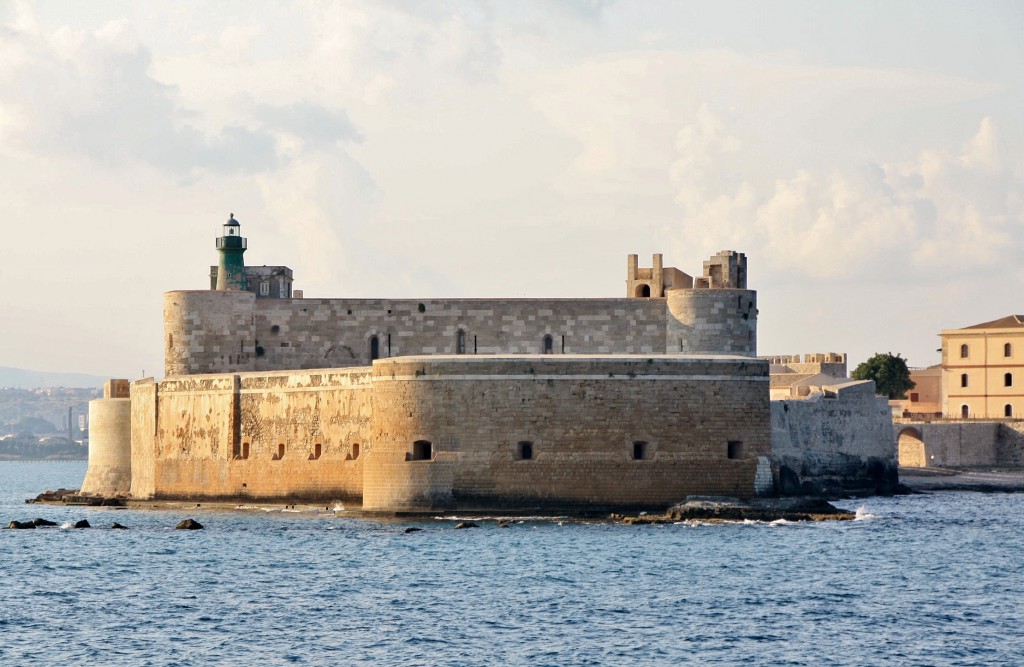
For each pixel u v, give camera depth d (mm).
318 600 179750
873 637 160375
